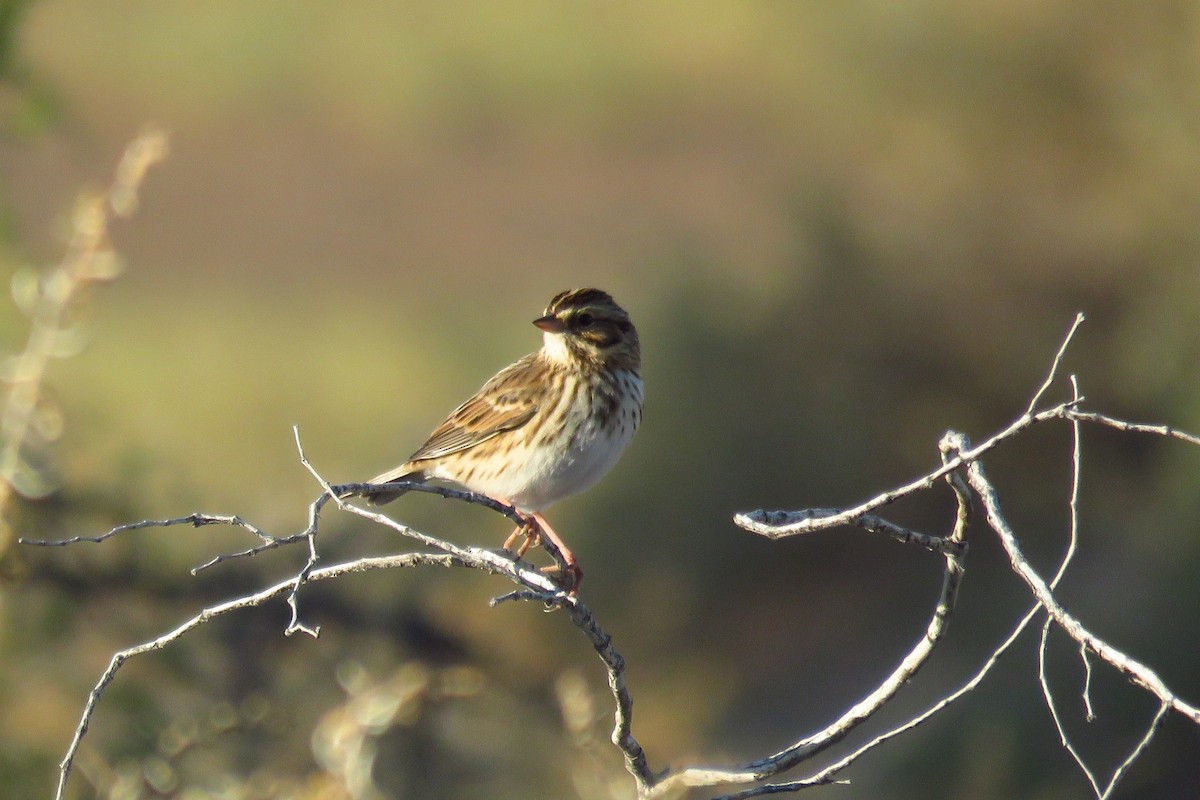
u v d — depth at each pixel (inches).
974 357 728.3
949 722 548.1
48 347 309.3
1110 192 739.4
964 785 518.6
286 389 845.2
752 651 651.5
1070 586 612.1
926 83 761.6
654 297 738.8
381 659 418.3
